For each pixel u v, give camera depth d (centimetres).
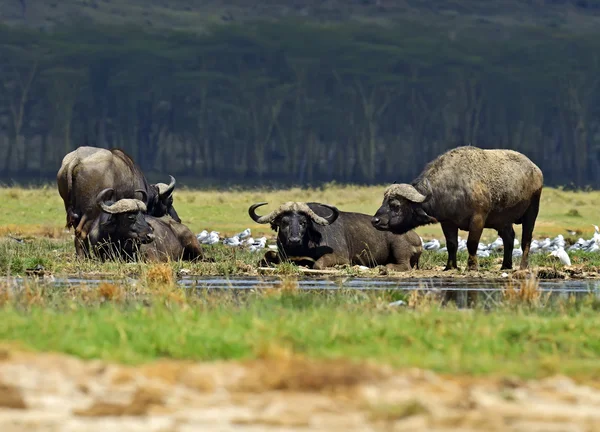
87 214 8156
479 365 3394
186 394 2953
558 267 7725
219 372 3203
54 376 3117
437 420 2697
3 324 3822
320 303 4822
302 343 3662
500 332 3975
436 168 7475
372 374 3170
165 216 8650
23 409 2772
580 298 5606
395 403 2859
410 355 3503
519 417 2783
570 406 2922
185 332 3709
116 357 3394
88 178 8169
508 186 7438
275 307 4434
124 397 2922
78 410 2750
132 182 8556
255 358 3431
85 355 3428
